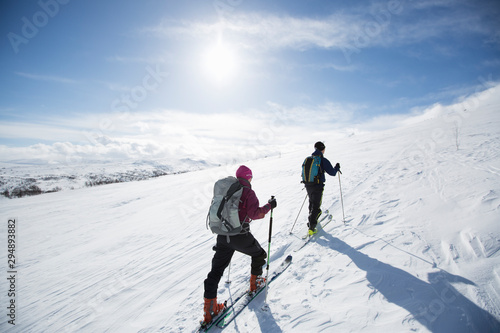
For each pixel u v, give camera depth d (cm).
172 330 273
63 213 1177
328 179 865
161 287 384
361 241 369
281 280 312
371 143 1925
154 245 598
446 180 559
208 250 513
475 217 352
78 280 467
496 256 265
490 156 715
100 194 1709
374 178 755
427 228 361
